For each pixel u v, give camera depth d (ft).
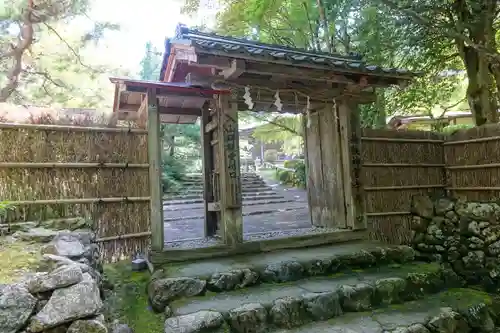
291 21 25.36
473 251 16.33
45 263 7.93
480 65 19.72
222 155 14.11
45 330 6.15
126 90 12.81
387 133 17.69
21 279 7.03
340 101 16.67
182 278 10.90
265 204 33.19
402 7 18.08
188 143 50.88
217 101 14.52
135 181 12.76
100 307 6.88
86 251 9.46
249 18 24.29
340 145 16.83
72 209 11.79
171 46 13.67
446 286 13.43
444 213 17.76
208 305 10.11
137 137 12.91
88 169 12.06
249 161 63.57
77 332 6.36
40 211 11.34
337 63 13.55
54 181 11.57
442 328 10.53
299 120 35.40
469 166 17.72
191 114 17.37
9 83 27.35
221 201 14.29
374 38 22.47
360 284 11.69
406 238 17.97
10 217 10.87
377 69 14.34
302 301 10.55
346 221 16.53
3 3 24.21
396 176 17.85
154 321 10.02
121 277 12.99
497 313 12.10
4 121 11.01
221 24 26.84
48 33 30.45
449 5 18.70
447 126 33.35
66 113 12.75
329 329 9.95
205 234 16.56
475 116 20.21
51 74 32.55
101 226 12.14
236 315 9.62
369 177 17.15
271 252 14.33
